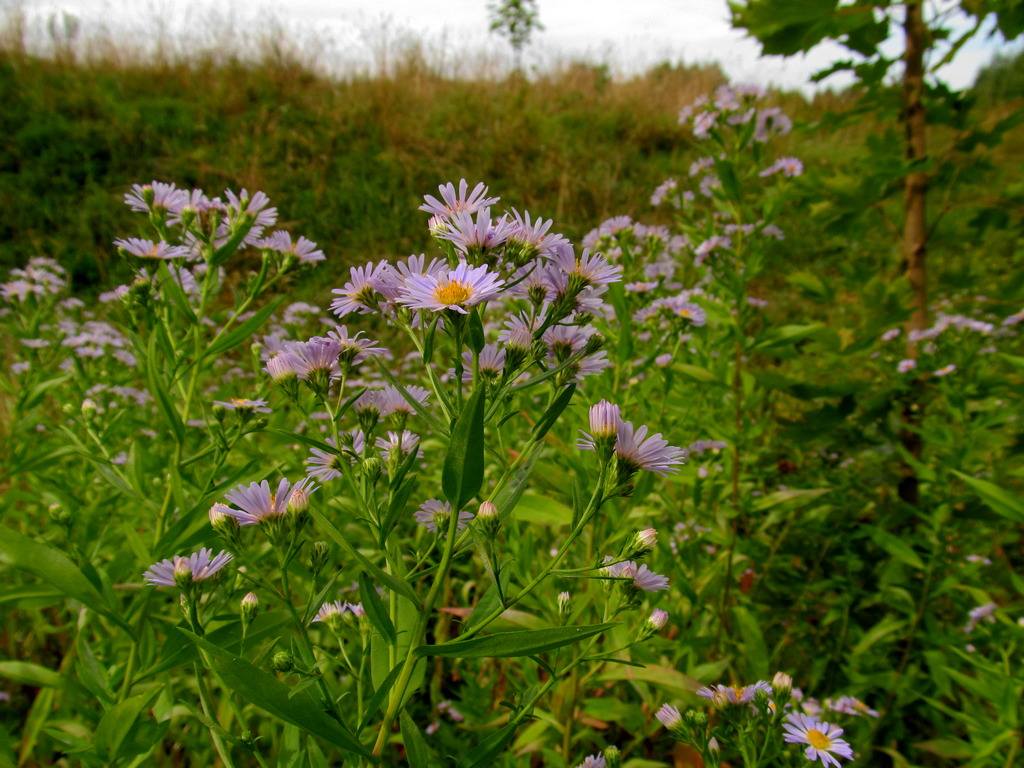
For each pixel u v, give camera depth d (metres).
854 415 0.54
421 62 2.05
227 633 0.29
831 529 0.53
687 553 0.44
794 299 1.14
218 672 0.20
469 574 0.52
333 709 0.21
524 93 1.91
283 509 0.22
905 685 0.43
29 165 1.43
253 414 0.33
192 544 0.31
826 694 0.47
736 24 0.52
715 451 0.50
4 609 0.39
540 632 0.20
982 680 0.37
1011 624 0.39
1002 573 0.55
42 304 0.62
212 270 0.35
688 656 0.41
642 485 0.35
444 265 0.24
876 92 0.53
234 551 0.23
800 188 0.55
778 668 0.49
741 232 0.49
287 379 0.25
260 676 0.19
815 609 0.52
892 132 0.54
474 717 0.40
